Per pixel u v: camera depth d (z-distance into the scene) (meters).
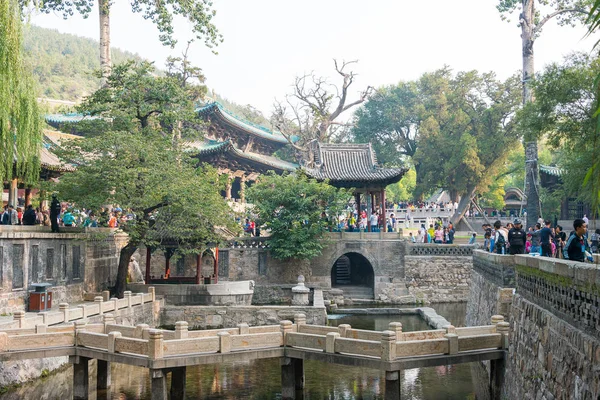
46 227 33.22
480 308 27.41
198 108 65.31
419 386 22.95
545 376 13.32
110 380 22.42
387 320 41.34
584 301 11.06
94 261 38.25
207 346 18.69
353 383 23.33
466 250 52.12
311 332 20.91
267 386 22.75
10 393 20.77
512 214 81.12
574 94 32.03
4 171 23.41
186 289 38.28
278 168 73.69
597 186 6.90
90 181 33.66
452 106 81.50
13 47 21.05
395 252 52.59
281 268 51.75
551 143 34.59
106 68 46.53
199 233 37.50
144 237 35.47
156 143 36.53
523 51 46.81
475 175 75.50
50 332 20.38
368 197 57.19
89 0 45.84
